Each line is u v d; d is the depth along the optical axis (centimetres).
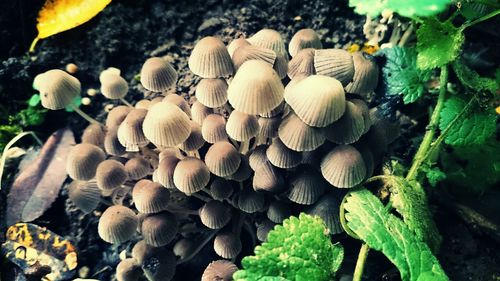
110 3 16
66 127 15
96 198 12
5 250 13
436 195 13
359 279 10
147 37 16
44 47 15
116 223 10
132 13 16
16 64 15
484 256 12
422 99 14
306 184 10
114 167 11
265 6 16
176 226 11
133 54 16
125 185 12
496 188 13
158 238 11
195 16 16
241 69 9
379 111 12
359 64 11
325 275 9
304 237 9
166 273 11
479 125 11
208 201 11
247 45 11
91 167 11
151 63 11
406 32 14
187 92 15
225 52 10
